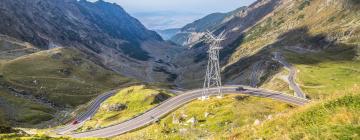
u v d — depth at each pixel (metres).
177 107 155.88
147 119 149.00
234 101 128.38
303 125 28.67
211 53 158.75
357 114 26.31
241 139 31.81
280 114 33.72
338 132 23.66
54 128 195.00
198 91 182.75
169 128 101.38
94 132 144.62
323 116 28.52
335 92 31.98
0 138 63.62
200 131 88.12
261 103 133.75
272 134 29.59
